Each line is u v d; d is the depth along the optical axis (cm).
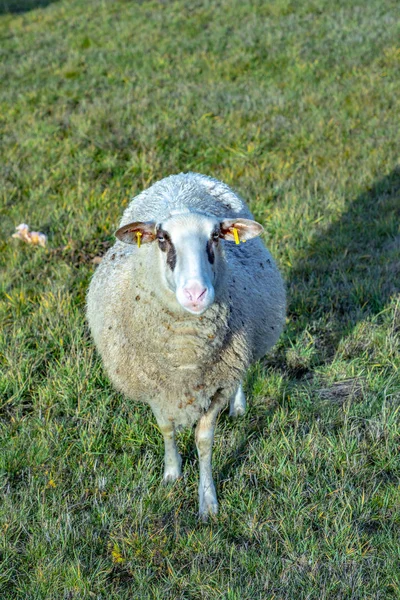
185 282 279
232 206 391
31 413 420
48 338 478
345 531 320
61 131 881
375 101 927
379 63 1064
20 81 1121
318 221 642
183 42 1235
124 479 362
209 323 316
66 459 380
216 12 1389
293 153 795
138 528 334
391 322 492
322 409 415
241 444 394
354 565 304
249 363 353
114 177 741
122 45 1258
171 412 348
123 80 1080
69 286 545
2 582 306
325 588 294
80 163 770
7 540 323
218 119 889
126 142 820
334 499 340
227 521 340
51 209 678
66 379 435
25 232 614
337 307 523
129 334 336
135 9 1502
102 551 325
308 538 322
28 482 363
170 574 308
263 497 349
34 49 1315
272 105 934
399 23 1216
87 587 300
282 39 1205
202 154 799
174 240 293
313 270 573
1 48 1337
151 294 316
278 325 398
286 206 646
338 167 752
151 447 395
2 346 468
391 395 416
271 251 579
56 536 324
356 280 541
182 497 361
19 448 382
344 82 999
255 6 1394
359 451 376
